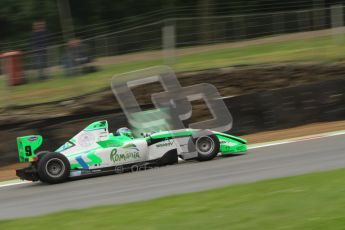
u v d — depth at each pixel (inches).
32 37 1558.8
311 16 1863.9
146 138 1001.5
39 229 560.4
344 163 839.1
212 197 646.5
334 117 1421.0
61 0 2267.5
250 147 1147.9
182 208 597.6
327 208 538.6
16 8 2568.9
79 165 943.7
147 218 561.9
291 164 883.4
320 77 1557.6
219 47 1796.3
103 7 2630.4
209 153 1013.8
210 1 2487.7
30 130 1255.5
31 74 1444.4
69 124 1282.0
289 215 526.0
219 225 514.0
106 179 922.1
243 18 1841.8
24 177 935.7
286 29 1879.9
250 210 557.0
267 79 1535.4
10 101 1364.4
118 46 1636.3
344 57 1616.6
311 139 1157.7
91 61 1568.7
